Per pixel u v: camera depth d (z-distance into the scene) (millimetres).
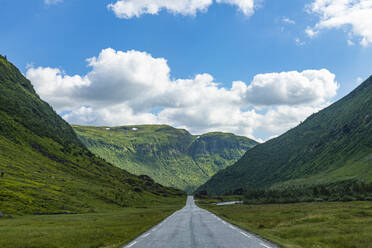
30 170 135750
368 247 17984
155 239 21578
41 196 95500
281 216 51344
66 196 108312
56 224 43438
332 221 34031
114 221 48406
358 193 124000
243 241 19344
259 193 183000
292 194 158750
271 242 18828
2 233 27797
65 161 197375
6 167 123562
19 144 179875
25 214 73688
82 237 24812
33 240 22188
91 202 115500
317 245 18609
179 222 39531
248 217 53125
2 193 84188
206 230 27469
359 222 32031
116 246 18500
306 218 38156
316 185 195375
